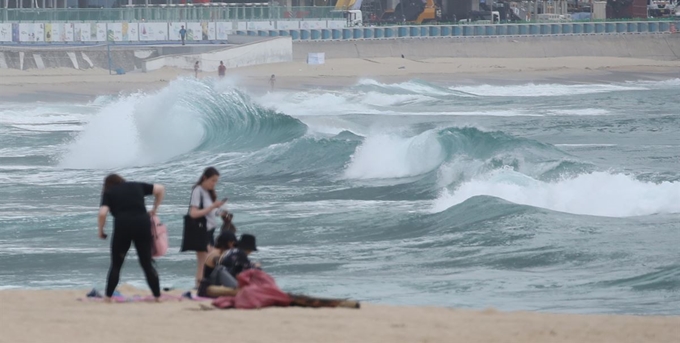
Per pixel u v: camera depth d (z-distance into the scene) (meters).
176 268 58.44
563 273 56.72
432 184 98.56
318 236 71.31
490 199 77.12
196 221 42.44
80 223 76.19
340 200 90.62
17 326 34.38
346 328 34.34
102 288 49.56
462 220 73.62
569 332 34.38
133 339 32.09
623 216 76.25
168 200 90.19
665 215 74.88
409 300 48.97
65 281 55.22
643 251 61.19
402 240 68.94
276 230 73.75
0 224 75.94
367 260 62.06
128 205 39.66
